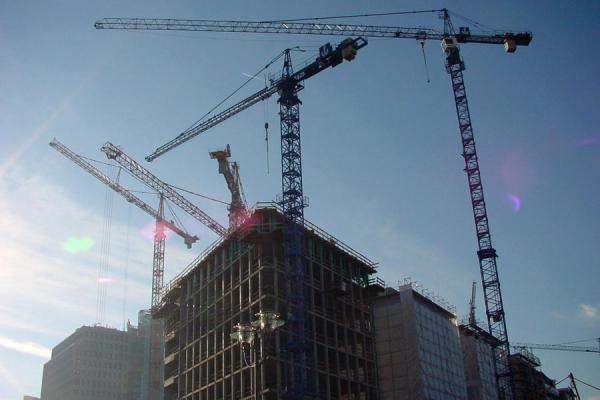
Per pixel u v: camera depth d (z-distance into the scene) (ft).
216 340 370.53
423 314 404.98
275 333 331.16
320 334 359.25
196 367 387.34
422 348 388.57
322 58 377.30
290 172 375.25
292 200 367.66
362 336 392.88
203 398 371.15
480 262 422.41
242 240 359.05
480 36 429.38
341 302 387.14
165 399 431.84
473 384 476.13
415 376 376.89
